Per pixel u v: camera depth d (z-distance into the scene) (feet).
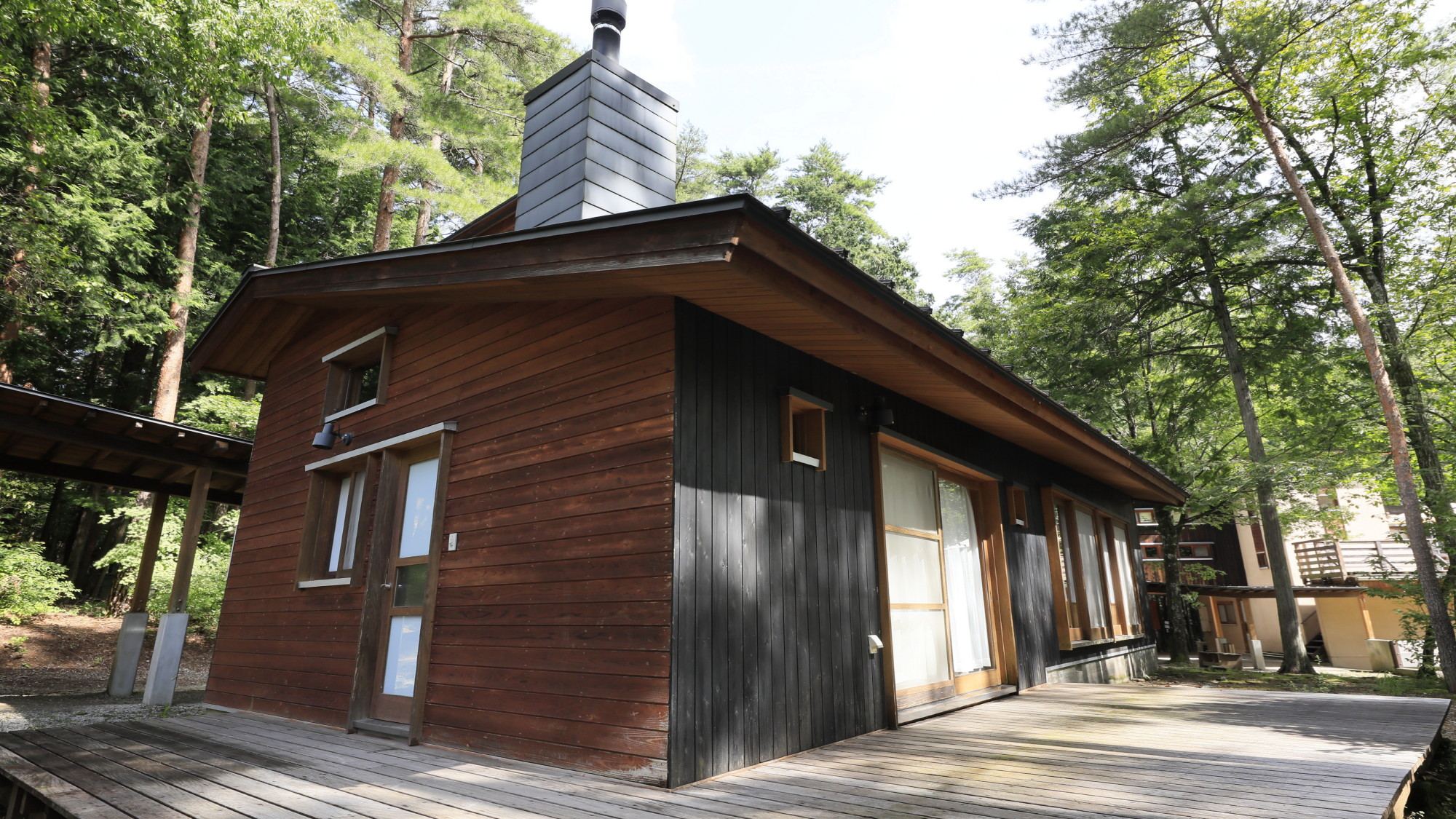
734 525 12.57
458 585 14.47
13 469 23.22
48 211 34.50
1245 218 42.80
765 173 86.79
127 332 39.60
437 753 13.14
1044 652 23.75
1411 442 39.55
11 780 11.84
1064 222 50.24
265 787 10.59
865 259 83.15
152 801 9.90
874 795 9.88
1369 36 37.78
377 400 18.22
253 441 23.36
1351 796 9.41
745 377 13.56
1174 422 48.65
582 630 12.03
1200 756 12.25
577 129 17.35
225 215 51.39
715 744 11.29
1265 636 65.10
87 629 38.86
